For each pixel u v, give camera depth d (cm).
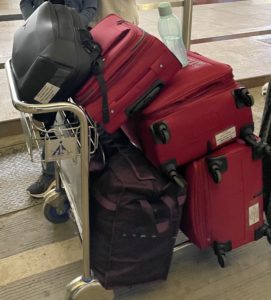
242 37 425
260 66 365
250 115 142
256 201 154
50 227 192
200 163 139
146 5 249
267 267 168
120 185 129
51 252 178
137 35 122
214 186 142
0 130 262
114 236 136
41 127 129
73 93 123
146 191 129
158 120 127
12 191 216
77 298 141
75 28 123
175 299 154
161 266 149
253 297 155
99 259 143
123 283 147
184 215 150
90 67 119
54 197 185
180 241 178
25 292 159
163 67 123
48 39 115
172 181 131
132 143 150
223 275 165
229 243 154
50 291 159
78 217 152
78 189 142
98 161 140
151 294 156
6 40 388
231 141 144
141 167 136
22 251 178
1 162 241
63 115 134
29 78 113
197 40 367
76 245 182
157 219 135
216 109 134
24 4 192
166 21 152
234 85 138
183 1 254
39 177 221
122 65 120
